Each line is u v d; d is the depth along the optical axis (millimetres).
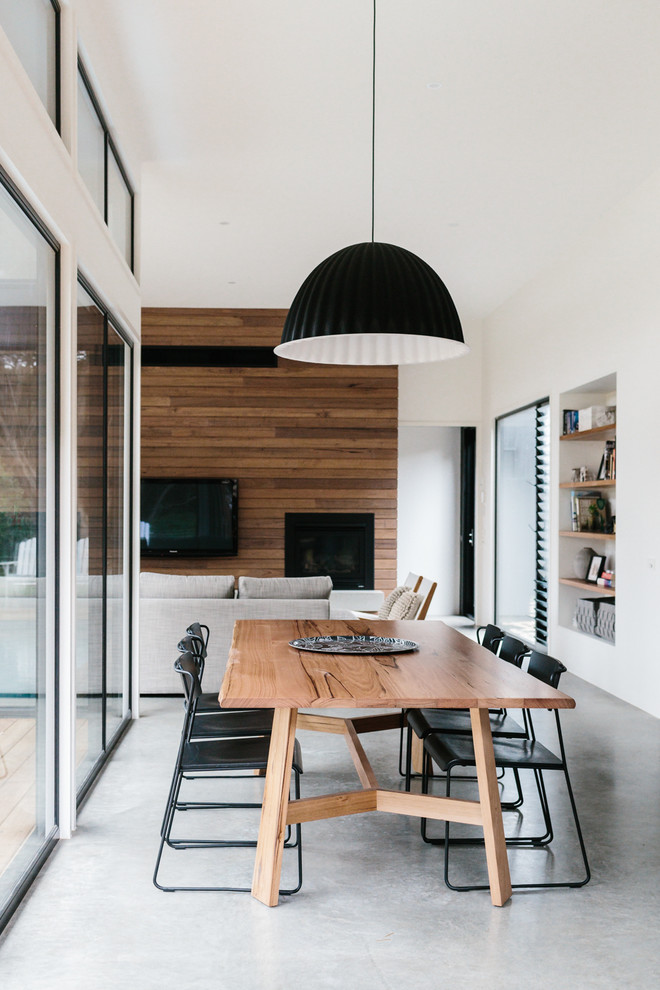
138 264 5289
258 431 9422
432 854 3223
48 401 3055
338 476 9461
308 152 5203
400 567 10711
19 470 2650
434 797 2920
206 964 2396
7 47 2371
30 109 2631
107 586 4375
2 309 2438
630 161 5285
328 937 2562
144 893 2844
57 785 3277
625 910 2770
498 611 9219
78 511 3568
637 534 5633
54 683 3201
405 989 2283
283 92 4461
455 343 3248
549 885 2934
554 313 7289
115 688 4680
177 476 9383
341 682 2850
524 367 8125
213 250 7191
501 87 4391
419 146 5094
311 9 3727
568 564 7141
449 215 6273
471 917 2705
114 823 3475
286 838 3344
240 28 3877
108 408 4383
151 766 4262
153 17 3789
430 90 4422
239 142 5062
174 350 9367
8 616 2541
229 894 2848
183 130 4918
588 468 7090
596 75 4262
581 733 5016
